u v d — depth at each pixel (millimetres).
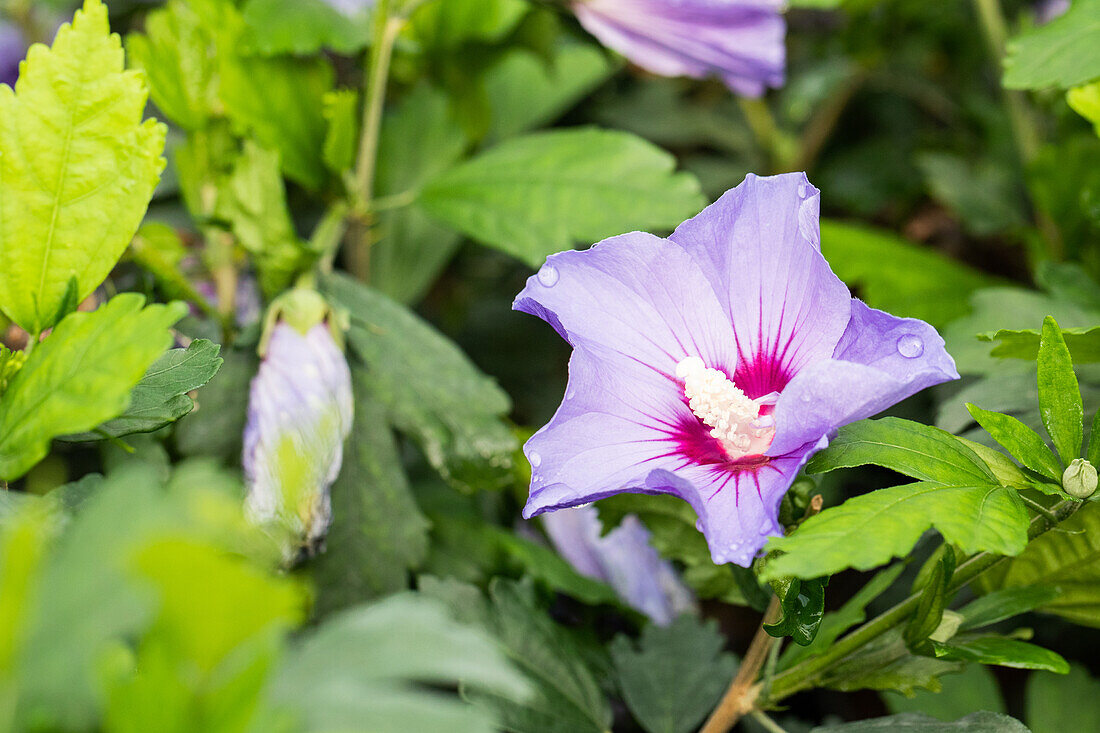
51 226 448
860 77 816
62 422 412
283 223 522
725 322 463
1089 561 470
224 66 553
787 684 475
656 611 550
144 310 419
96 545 362
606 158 580
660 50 629
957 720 466
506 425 541
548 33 650
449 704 367
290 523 477
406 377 541
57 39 447
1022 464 450
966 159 814
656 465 453
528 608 503
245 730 359
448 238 674
